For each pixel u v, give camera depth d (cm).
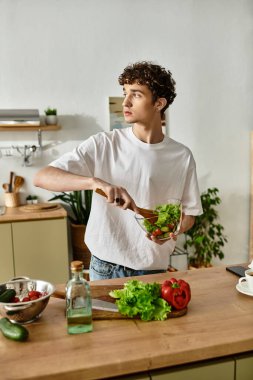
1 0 327
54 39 341
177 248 382
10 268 304
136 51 359
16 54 336
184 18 366
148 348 106
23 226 303
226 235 404
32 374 95
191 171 189
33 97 344
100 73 354
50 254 311
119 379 104
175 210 149
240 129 395
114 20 351
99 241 176
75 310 114
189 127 380
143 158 177
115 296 129
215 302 136
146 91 159
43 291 131
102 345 108
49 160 354
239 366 113
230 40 381
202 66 376
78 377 97
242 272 164
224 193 399
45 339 112
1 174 347
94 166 178
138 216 150
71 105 351
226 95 387
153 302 125
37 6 334
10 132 344
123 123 363
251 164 400
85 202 337
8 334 111
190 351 106
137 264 174
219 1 372
